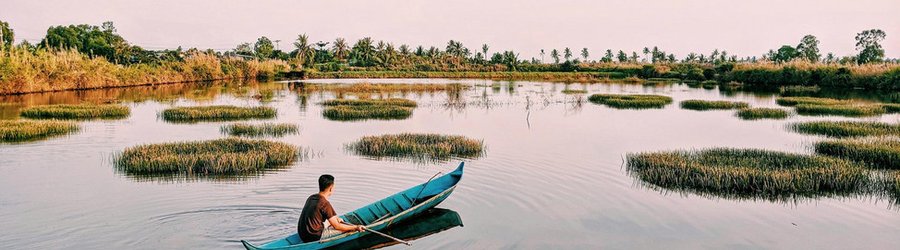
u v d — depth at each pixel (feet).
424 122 103.04
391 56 433.07
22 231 38.01
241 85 236.02
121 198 46.19
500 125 99.50
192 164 56.39
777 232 40.37
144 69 242.37
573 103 146.41
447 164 61.41
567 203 46.55
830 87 221.05
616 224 41.55
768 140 81.87
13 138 78.38
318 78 325.83
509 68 408.46
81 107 117.19
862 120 106.52
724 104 135.23
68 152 67.82
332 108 118.11
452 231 39.19
